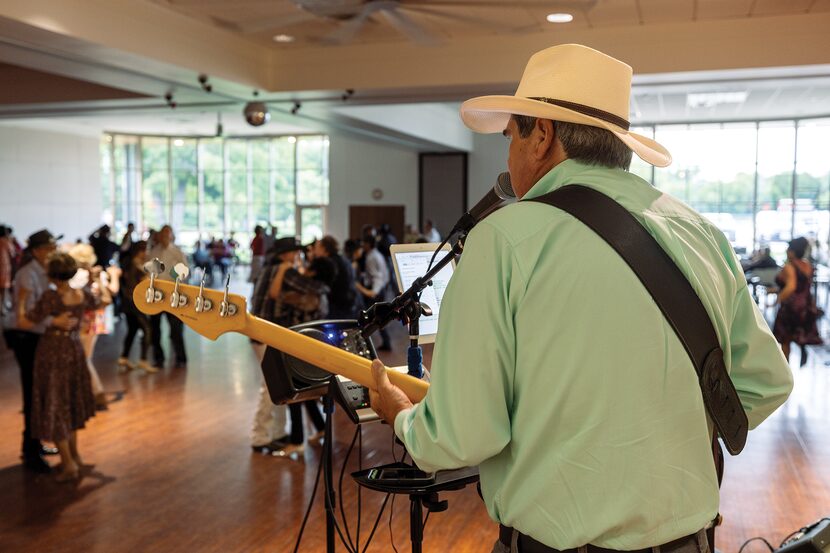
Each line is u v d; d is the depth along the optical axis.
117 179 19.86
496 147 15.88
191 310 1.75
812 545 1.29
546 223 1.19
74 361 4.24
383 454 4.69
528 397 1.19
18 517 3.73
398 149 16.03
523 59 6.95
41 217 16.83
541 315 1.16
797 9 6.00
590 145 1.26
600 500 1.16
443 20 6.48
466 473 1.77
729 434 1.28
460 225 1.72
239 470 4.40
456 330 1.21
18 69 8.90
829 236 14.68
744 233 15.13
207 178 20.86
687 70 6.44
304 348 1.65
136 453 4.72
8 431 5.19
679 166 15.27
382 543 3.42
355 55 7.47
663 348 1.17
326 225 17.78
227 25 5.17
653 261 1.18
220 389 6.48
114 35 5.69
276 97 8.06
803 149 14.61
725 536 3.53
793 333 7.10
